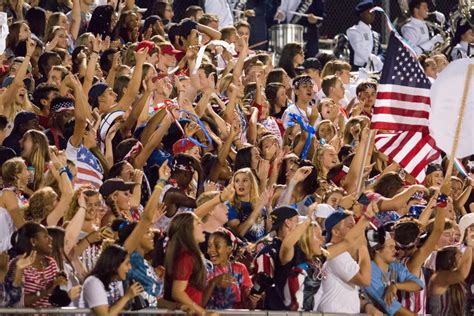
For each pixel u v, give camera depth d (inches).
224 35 1433.3
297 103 1284.4
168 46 1277.1
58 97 1077.1
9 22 1407.5
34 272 830.5
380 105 1079.6
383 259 995.3
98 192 922.1
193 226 853.8
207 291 886.4
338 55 1781.5
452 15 1761.8
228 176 1107.9
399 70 1078.4
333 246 944.3
